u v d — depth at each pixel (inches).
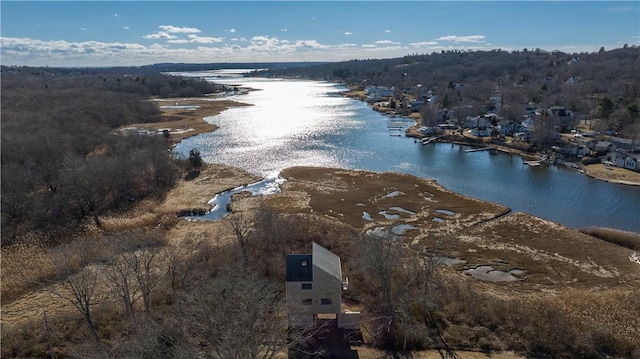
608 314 1471.5
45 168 2783.0
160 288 1594.5
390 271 1449.3
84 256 1823.3
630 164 3440.0
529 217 2495.1
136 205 2679.6
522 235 2268.7
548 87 7327.8
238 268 1557.6
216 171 3472.0
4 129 3595.0
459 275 1875.0
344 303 1542.8
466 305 1515.7
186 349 1031.6
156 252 1763.0
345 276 1716.3
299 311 1300.4
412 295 1535.4
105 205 2655.0
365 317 1457.9
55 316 1461.6
